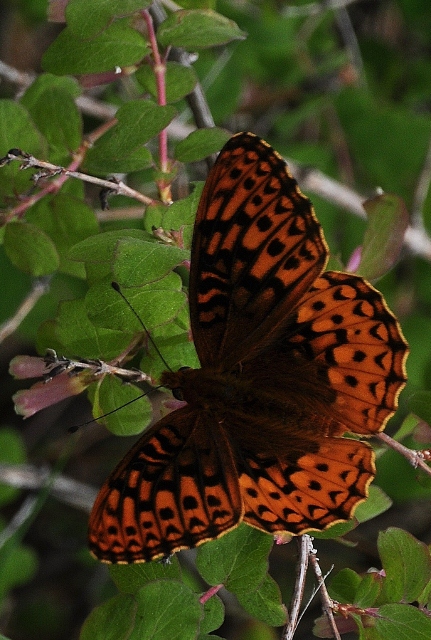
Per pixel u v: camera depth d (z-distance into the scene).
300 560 0.47
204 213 0.47
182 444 0.47
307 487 0.47
